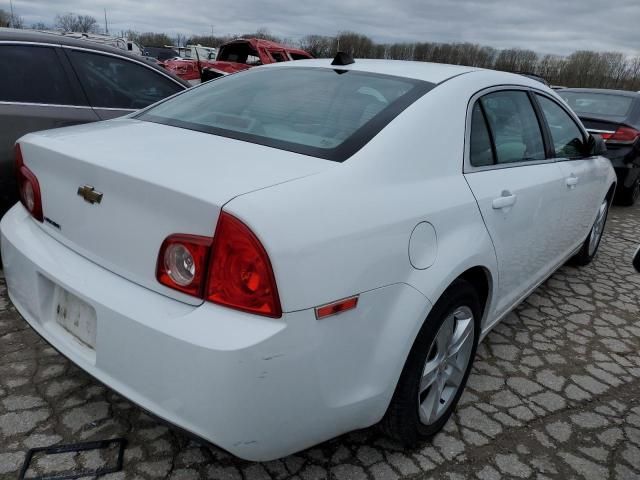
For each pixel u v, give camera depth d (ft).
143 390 5.20
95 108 12.51
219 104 7.92
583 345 10.61
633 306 12.72
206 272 4.94
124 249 5.54
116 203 5.55
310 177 5.52
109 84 12.96
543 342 10.59
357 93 7.45
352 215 5.46
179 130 7.10
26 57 11.59
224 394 4.77
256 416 4.92
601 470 7.16
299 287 4.91
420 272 6.15
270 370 4.85
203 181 5.15
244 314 4.87
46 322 6.45
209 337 4.77
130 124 7.55
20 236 6.87
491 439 7.56
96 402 7.50
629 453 7.52
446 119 7.20
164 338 4.93
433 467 6.91
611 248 17.46
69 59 12.25
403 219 5.95
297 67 8.83
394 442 7.27
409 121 6.73
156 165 5.52
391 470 6.80
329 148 6.21
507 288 8.83
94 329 5.72
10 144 11.00
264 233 4.77
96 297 5.48
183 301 5.12
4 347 8.63
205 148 6.22
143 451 6.72
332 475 6.63
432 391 7.12
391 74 7.98
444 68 8.53
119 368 5.35
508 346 10.30
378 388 5.87
